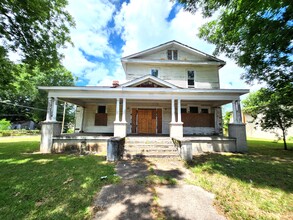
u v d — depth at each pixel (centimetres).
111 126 1230
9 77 767
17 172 459
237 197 321
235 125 873
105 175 441
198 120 1210
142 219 243
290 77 822
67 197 308
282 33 516
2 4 551
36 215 246
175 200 307
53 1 686
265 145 1141
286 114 909
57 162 589
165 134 1118
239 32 667
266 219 245
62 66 855
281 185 384
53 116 860
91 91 888
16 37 657
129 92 898
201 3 534
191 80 1252
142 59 1220
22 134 2275
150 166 549
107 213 258
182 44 1255
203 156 728
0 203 280
